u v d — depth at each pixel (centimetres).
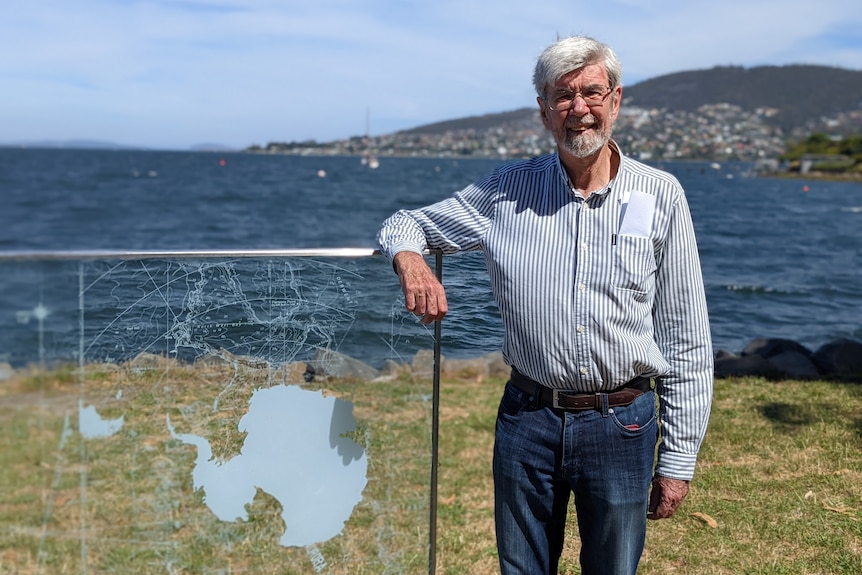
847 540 338
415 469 239
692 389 222
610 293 209
